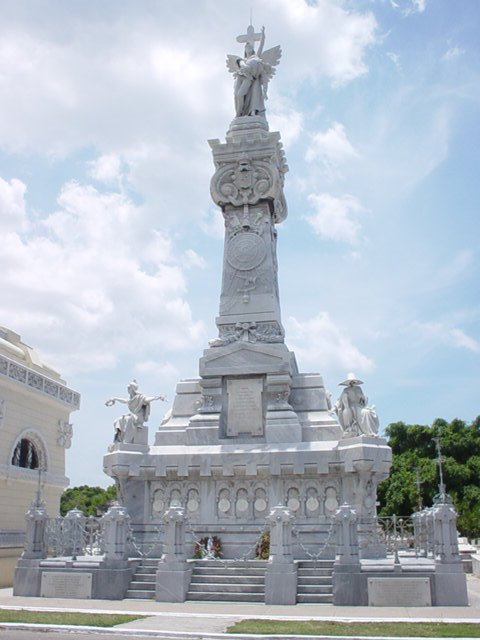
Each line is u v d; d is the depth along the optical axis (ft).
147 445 87.51
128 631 45.75
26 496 107.55
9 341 116.37
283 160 106.01
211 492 83.97
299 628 46.98
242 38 110.73
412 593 61.52
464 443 192.34
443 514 63.26
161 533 83.15
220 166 101.81
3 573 95.71
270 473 81.87
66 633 46.11
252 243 98.32
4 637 43.93
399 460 191.83
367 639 42.93
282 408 88.22
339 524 64.34
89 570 68.13
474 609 59.00
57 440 119.85
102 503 256.52
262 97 107.76
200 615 54.95
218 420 89.04
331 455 80.74
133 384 89.61
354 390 82.99
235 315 96.02
